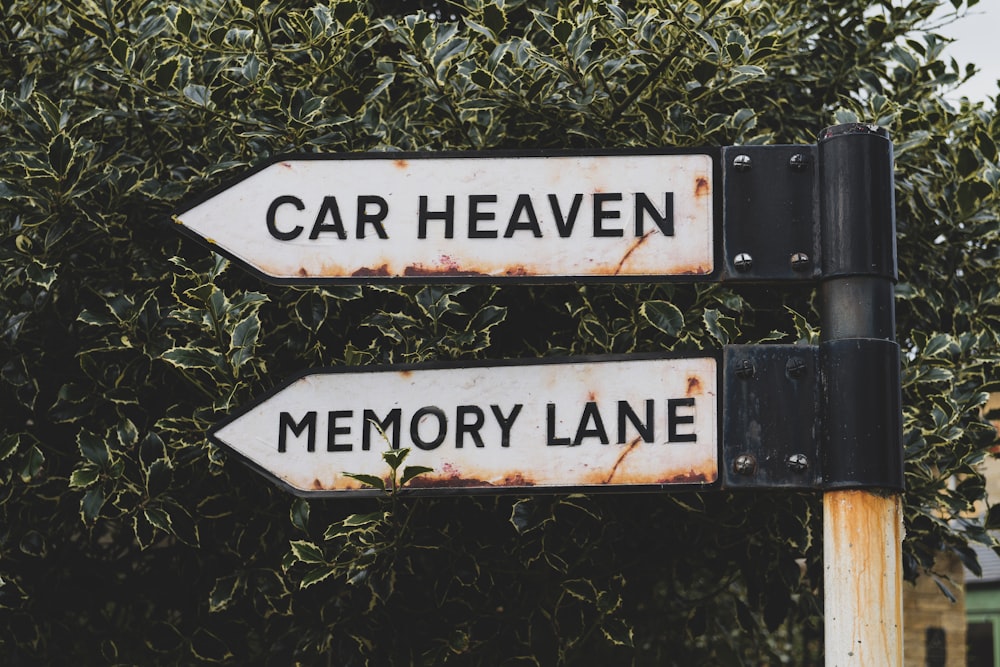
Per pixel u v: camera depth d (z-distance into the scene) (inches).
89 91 152.2
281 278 73.2
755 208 69.7
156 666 144.6
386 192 73.8
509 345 142.2
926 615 376.2
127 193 134.4
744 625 152.5
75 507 137.7
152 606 148.8
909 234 148.1
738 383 67.7
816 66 161.5
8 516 132.9
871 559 63.5
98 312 135.2
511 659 136.3
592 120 139.2
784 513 133.0
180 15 133.5
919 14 158.9
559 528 131.4
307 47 137.0
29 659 136.8
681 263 70.4
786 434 66.7
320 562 114.5
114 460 125.0
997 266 149.7
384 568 120.8
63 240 132.3
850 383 65.1
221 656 135.6
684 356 69.8
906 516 135.6
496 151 73.4
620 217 71.6
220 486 132.0
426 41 134.9
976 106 153.5
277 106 131.3
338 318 135.0
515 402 71.6
